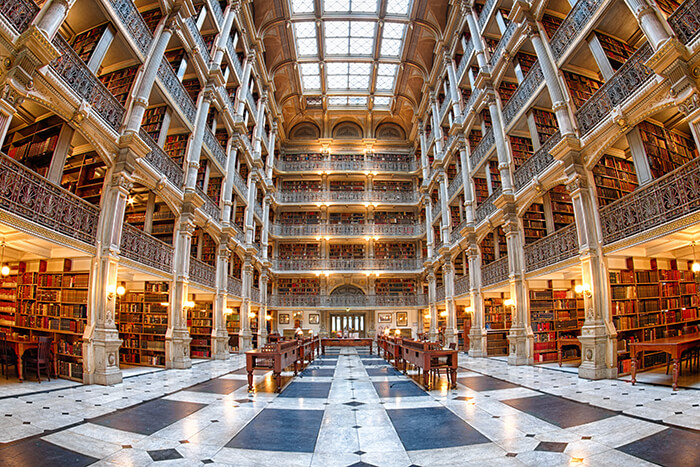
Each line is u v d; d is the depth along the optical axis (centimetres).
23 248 779
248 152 1844
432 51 2147
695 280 962
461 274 2005
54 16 636
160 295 1137
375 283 2609
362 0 1938
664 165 807
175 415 522
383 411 546
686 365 906
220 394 684
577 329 1178
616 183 938
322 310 2511
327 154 2839
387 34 2164
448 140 1930
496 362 1215
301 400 629
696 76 616
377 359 1431
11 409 526
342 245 2708
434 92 2167
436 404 589
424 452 371
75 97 714
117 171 853
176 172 1145
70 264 855
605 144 843
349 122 2908
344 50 2273
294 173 2698
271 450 379
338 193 2703
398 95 2619
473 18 1541
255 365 736
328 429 454
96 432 435
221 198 1538
